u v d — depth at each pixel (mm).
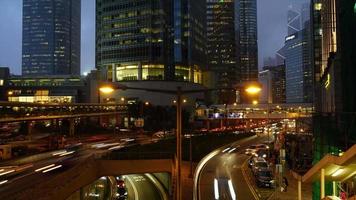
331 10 64812
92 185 64438
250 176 64250
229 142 110438
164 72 183000
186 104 180875
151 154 62094
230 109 173875
